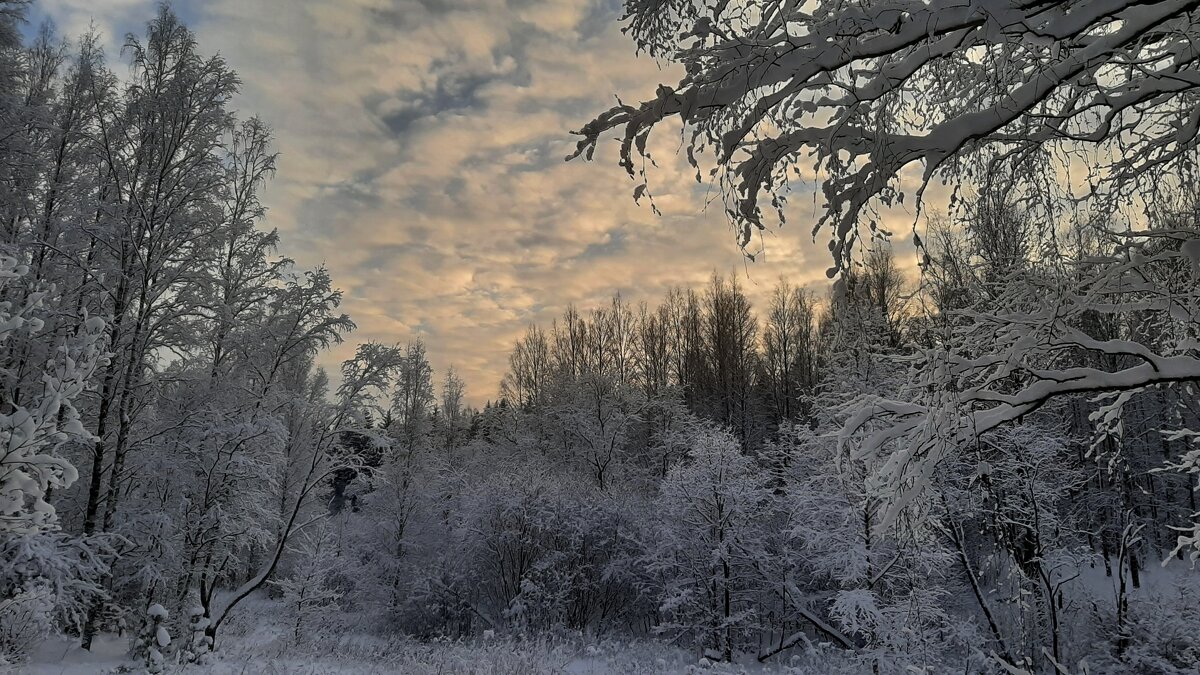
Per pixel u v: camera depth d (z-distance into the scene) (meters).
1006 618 13.48
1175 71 3.58
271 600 24.77
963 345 4.68
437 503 24.67
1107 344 4.24
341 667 11.64
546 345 44.47
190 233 13.80
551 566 19.95
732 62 3.11
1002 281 4.98
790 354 36.88
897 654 11.74
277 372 16.14
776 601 17.94
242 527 13.72
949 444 4.57
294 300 15.60
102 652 12.55
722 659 15.99
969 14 2.69
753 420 34.00
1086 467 16.27
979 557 15.27
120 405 12.98
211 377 14.50
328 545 18.92
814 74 3.07
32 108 12.20
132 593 13.48
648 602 20.23
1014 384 5.44
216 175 14.10
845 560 13.78
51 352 11.43
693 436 21.67
